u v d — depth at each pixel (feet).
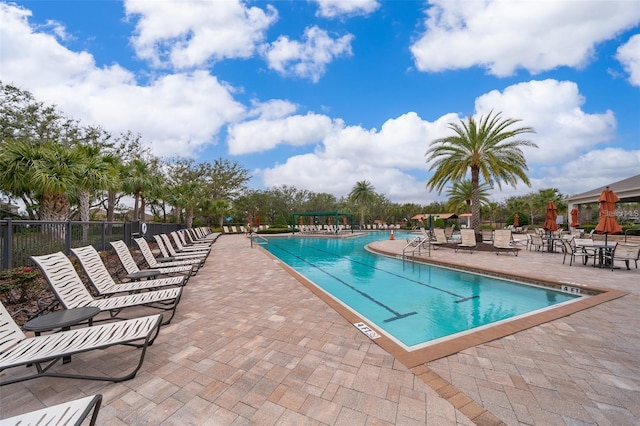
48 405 7.00
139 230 36.42
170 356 9.36
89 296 11.75
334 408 6.77
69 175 26.89
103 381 7.95
